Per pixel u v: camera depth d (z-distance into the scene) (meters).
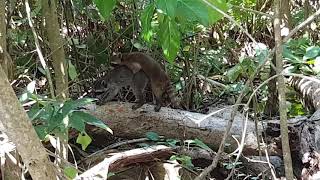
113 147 4.88
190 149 4.93
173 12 3.36
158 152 4.67
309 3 7.21
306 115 5.40
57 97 4.23
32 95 3.60
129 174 4.64
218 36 6.96
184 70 5.77
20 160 4.07
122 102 5.13
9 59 4.23
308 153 4.56
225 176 4.92
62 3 5.40
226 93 5.91
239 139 4.88
